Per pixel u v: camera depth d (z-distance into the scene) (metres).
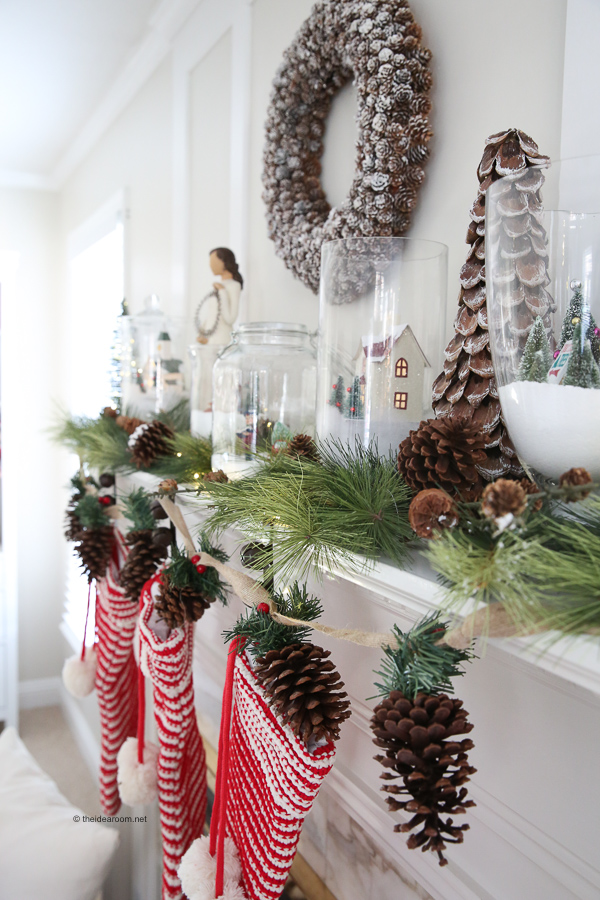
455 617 0.43
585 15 0.61
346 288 0.66
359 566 0.52
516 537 0.37
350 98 1.00
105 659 1.35
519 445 0.48
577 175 0.47
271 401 0.82
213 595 0.80
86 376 2.78
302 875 1.00
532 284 0.47
